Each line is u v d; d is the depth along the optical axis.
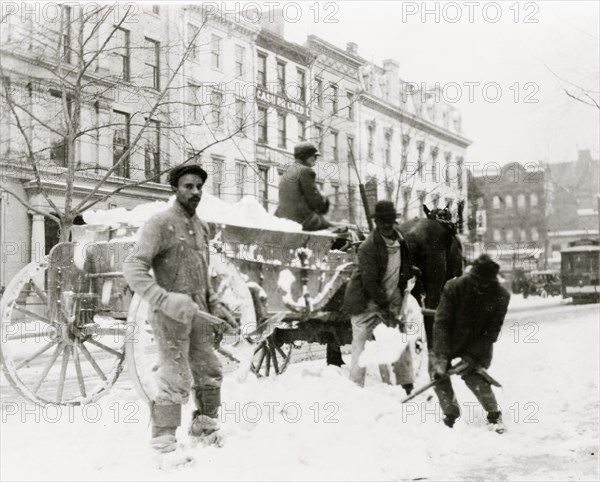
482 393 5.23
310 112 10.20
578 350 8.75
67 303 5.51
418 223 6.48
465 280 5.33
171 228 4.18
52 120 14.03
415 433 4.88
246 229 5.23
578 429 5.11
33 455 4.18
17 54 14.26
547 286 23.34
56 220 12.48
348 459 4.22
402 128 9.80
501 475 4.02
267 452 4.21
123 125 13.27
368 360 6.00
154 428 4.19
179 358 4.19
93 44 14.30
